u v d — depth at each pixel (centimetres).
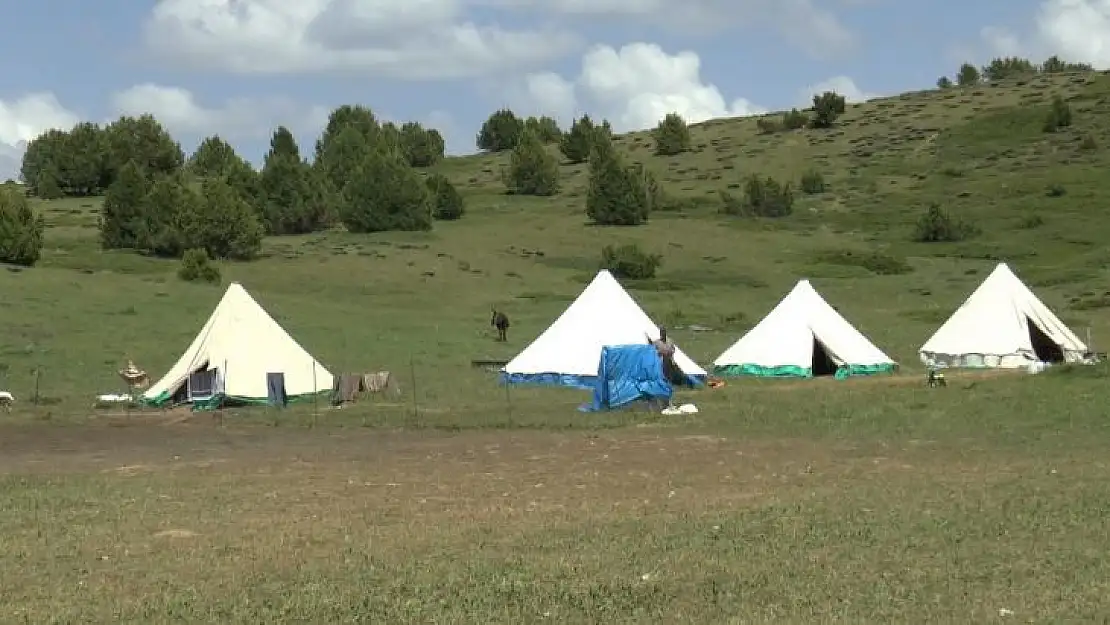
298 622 974
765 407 2647
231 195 7475
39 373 3241
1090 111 13038
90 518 1450
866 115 14875
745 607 979
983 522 1299
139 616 993
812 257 8119
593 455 1967
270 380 2986
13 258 6256
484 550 1220
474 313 5784
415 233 8981
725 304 6244
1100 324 4972
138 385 3228
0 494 1636
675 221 9862
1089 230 8662
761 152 13475
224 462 1981
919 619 931
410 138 15625
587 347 3375
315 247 7994
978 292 3659
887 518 1333
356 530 1343
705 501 1493
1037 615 934
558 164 14350
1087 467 1691
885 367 3497
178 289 5784
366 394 3117
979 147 12325
